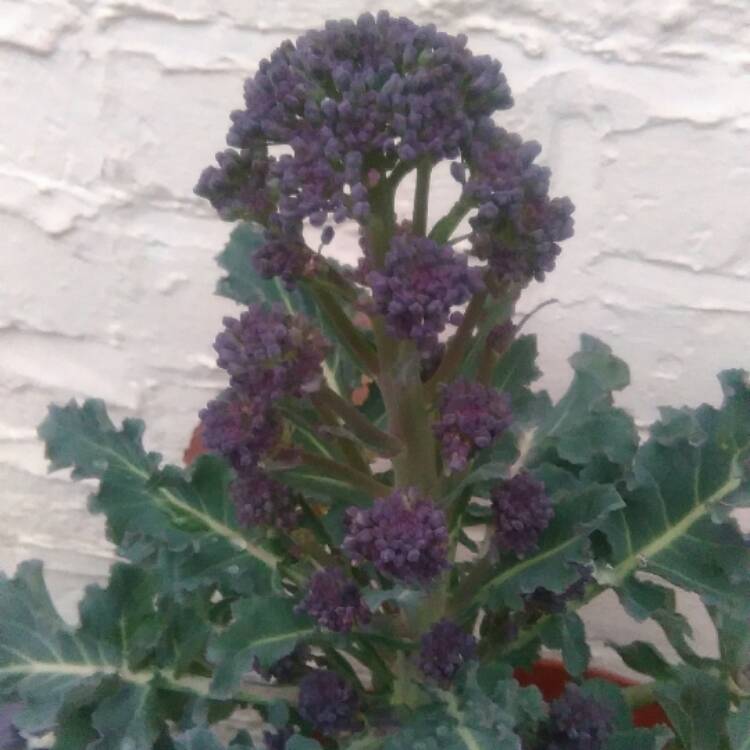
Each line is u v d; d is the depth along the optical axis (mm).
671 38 463
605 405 462
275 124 310
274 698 437
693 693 436
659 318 537
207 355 609
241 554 413
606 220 515
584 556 372
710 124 479
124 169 549
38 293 602
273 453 352
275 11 489
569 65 479
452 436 335
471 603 401
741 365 538
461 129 305
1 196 568
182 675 426
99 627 423
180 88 519
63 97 532
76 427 430
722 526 395
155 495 416
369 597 343
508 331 369
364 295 339
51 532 704
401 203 530
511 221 316
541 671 543
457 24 477
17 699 415
